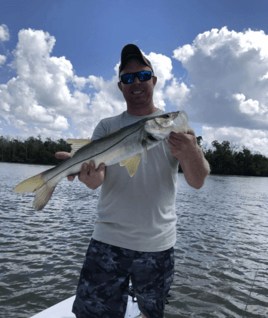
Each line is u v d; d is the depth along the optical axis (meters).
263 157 111.00
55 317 2.80
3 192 19.95
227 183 48.84
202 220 12.82
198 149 2.00
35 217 11.88
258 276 6.34
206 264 7.00
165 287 2.18
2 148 117.25
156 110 2.57
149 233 2.14
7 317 4.45
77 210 14.02
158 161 2.18
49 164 109.62
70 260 6.89
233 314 4.69
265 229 11.41
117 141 2.18
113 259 2.12
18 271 6.18
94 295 2.10
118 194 2.18
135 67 2.36
